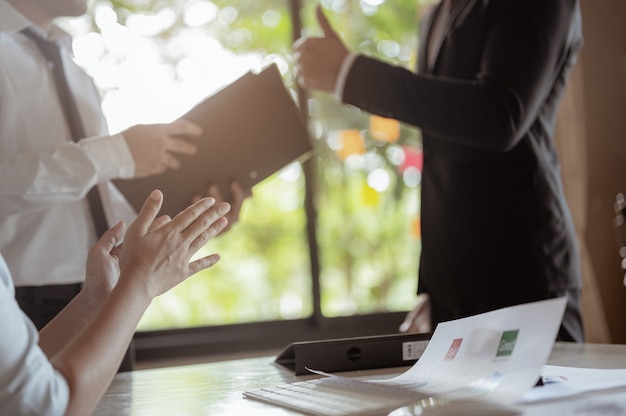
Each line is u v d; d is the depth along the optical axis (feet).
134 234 3.33
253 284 11.00
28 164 5.98
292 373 4.59
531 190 5.85
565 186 11.03
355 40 11.80
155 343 10.31
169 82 10.63
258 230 11.10
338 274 11.44
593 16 11.75
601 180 11.60
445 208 6.13
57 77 6.75
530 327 3.03
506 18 5.73
